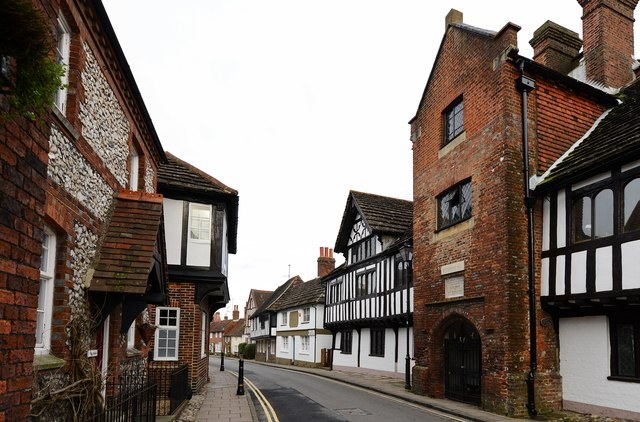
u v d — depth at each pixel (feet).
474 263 39.01
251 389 51.90
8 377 9.50
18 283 9.95
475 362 39.17
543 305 35.32
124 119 29.43
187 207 45.75
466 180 41.88
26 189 10.34
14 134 9.82
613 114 39.73
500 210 36.45
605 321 31.76
